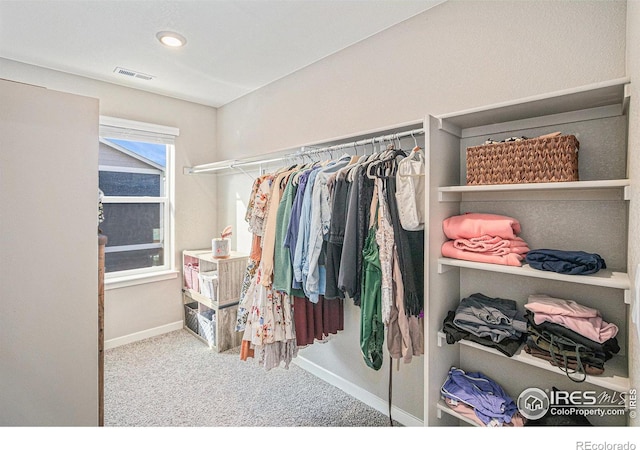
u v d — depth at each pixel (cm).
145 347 302
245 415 205
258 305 198
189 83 294
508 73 159
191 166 348
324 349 250
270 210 198
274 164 294
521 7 155
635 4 101
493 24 164
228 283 299
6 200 122
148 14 190
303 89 262
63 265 135
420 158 159
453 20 177
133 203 322
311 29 206
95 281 143
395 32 202
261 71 269
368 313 158
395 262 156
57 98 132
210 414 206
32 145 127
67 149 135
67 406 137
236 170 341
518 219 158
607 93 120
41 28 203
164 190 344
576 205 143
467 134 171
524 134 155
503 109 139
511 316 146
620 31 131
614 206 134
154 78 282
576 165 127
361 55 220
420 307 159
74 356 138
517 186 131
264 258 195
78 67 260
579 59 140
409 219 152
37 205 129
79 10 185
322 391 235
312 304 209
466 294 175
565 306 131
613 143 133
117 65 256
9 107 122
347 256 159
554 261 127
